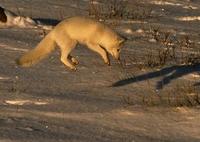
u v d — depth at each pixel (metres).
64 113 11.20
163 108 11.73
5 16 20.50
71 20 14.21
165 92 13.38
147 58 16.91
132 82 14.34
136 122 10.84
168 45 19.42
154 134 10.21
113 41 14.73
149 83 14.30
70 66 14.25
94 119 10.91
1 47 17.00
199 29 23.36
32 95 12.47
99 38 14.61
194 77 15.11
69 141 9.30
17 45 17.44
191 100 12.44
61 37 13.97
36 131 9.73
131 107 11.77
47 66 15.37
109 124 10.65
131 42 19.52
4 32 19.31
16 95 12.38
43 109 11.42
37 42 18.20
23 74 14.41
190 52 18.53
